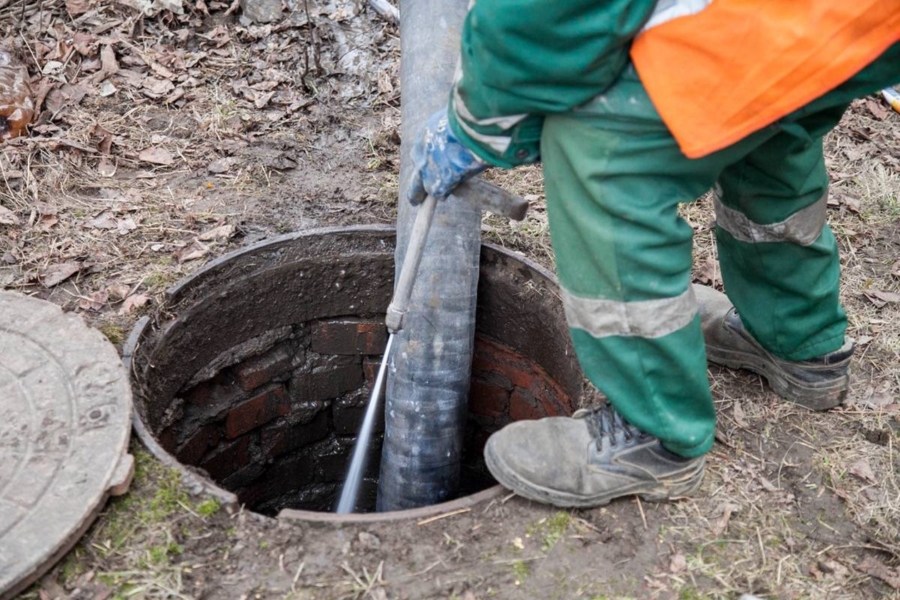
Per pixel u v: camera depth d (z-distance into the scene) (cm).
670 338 170
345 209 305
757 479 211
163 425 256
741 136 144
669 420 179
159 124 337
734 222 207
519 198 181
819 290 211
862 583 188
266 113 351
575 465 193
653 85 144
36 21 377
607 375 177
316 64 374
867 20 138
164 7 390
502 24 139
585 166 156
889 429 228
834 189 324
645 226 159
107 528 189
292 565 184
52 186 298
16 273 263
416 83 258
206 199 303
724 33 140
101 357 220
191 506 195
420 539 191
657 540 193
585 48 140
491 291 287
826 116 181
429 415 255
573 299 173
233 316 279
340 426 337
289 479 338
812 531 199
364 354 318
